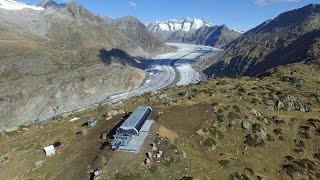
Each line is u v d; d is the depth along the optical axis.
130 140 75.38
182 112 91.44
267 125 93.94
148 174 66.81
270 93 112.75
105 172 66.81
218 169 73.81
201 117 89.38
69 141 82.94
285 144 88.94
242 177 73.06
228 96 107.81
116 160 69.75
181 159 71.69
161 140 75.50
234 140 85.06
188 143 79.38
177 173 68.56
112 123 89.69
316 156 86.81
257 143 84.75
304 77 151.75
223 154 79.25
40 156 77.50
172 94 114.94
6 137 95.19
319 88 135.38
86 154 75.62
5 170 73.88
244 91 114.88
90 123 89.44
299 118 101.81
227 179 72.06
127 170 67.06
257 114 96.38
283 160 83.25
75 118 100.56
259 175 75.69
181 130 82.94
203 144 79.94
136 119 80.25
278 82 140.25
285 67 176.00
